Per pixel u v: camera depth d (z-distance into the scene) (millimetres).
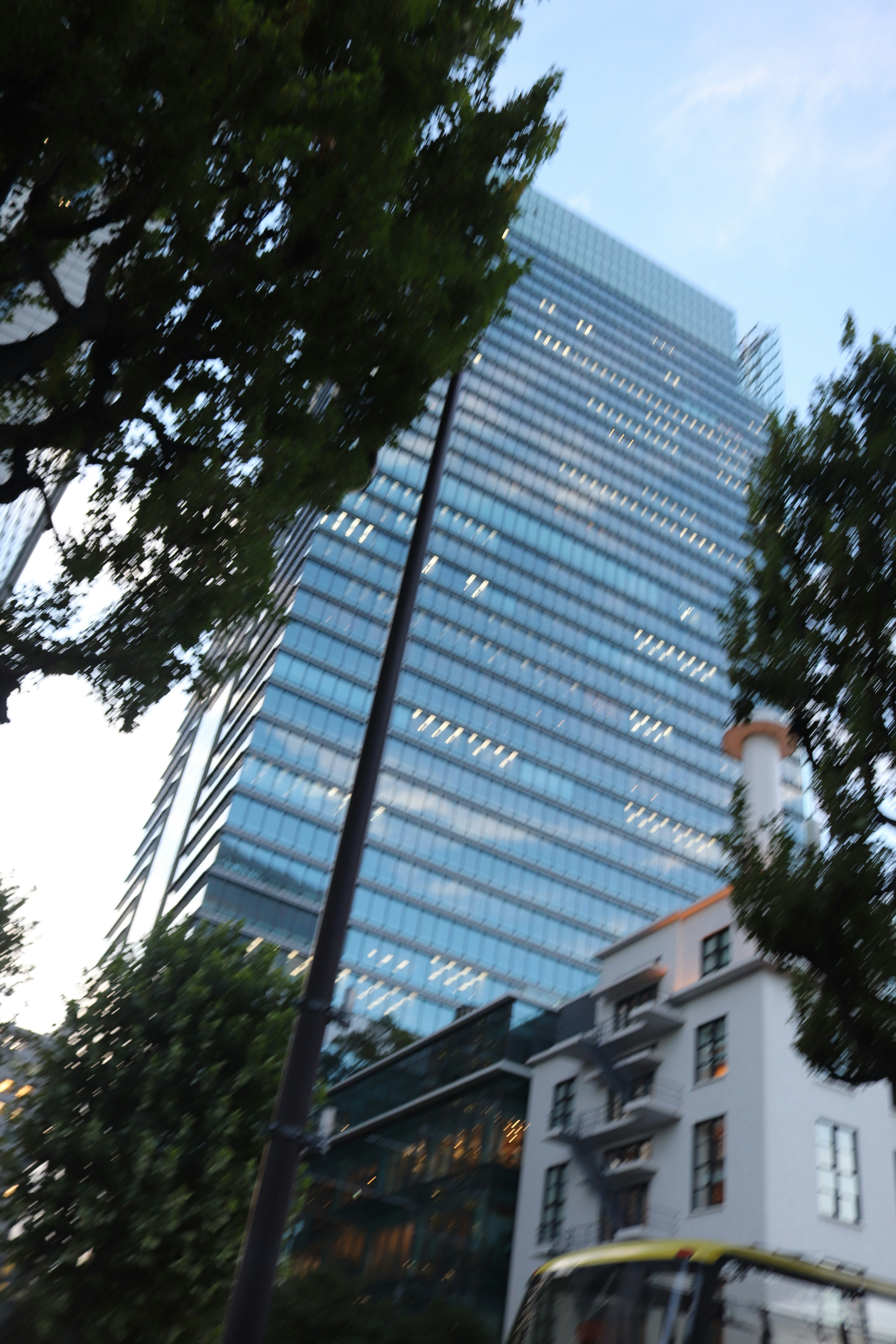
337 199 9680
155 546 10586
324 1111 6820
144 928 96312
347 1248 39531
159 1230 20891
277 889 76000
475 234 11234
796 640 12273
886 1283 8680
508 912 85562
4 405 10242
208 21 8109
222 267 9891
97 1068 23438
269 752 81188
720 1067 27875
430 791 87188
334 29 9594
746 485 13797
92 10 7832
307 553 92062
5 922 30906
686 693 110688
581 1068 33531
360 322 10492
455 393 10156
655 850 97938
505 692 96812
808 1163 25328
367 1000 75188
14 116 8305
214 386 10336
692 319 151000
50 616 10297
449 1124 38125
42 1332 20672
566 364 128125
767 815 33469
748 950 29125
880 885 10773
